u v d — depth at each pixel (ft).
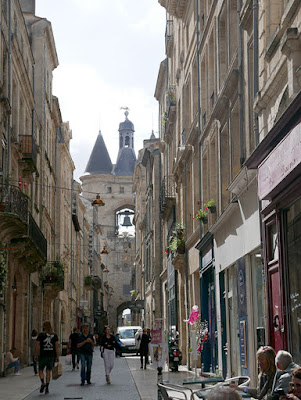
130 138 431.02
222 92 63.57
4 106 81.76
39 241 104.06
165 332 88.69
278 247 44.01
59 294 156.04
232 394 18.16
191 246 95.55
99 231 310.86
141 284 228.02
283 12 46.98
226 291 66.49
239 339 59.00
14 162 94.58
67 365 111.34
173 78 120.26
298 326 40.68
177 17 104.58
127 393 58.90
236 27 63.57
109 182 384.27
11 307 90.02
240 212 57.36
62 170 168.25
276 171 40.83
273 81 44.34
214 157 76.18
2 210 74.74
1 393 59.31
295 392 23.85
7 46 85.66
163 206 123.13
